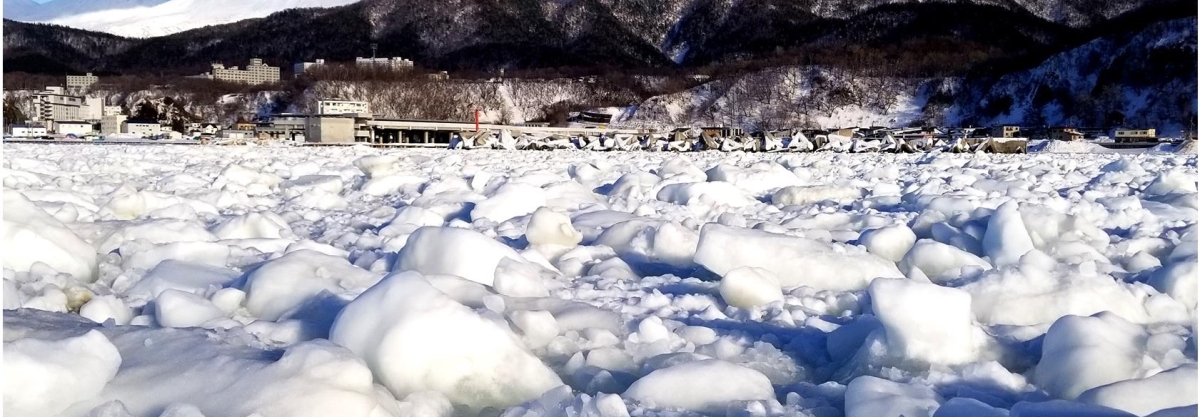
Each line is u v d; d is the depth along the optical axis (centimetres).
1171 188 1174
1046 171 1875
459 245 492
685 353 370
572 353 376
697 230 708
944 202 902
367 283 460
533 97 16088
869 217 819
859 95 13425
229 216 907
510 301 442
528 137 5100
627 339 393
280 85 15825
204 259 586
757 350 381
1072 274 462
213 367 300
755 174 1388
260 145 5538
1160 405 279
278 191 1295
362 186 1335
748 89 14050
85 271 536
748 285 468
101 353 296
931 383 331
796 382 351
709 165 2338
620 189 1228
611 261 581
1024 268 466
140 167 1775
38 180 1277
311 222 878
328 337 368
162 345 334
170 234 671
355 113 10262
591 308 434
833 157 3153
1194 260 484
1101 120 10831
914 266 565
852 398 300
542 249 631
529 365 333
